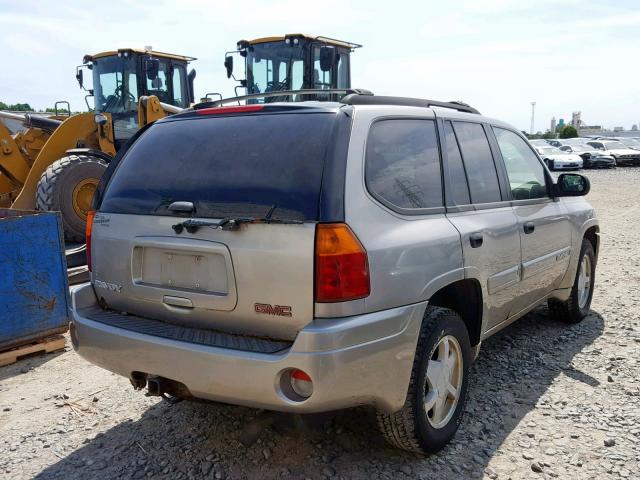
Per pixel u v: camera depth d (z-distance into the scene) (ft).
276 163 9.44
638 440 11.10
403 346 9.52
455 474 10.17
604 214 45.88
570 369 14.52
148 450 11.19
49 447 11.40
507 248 12.90
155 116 30.25
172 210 9.87
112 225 10.73
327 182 8.94
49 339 16.90
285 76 33.86
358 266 8.83
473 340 12.30
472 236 11.45
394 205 9.93
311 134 9.54
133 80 32.40
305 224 8.75
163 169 10.57
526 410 12.41
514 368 14.64
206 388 9.10
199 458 10.86
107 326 10.23
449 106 13.23
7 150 28.86
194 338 9.39
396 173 10.27
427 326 10.23
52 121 31.32
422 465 10.46
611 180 79.92
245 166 9.66
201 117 11.07
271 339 9.13
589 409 12.37
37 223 16.22
